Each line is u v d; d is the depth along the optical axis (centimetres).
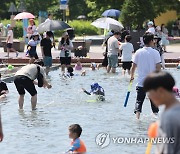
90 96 3441
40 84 3050
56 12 16612
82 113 2967
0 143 2269
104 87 4134
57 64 5962
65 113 2972
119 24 6681
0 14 15725
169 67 5922
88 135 2391
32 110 3073
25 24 8044
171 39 9412
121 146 2186
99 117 2844
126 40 4966
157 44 5484
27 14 7606
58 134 2428
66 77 4834
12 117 2853
